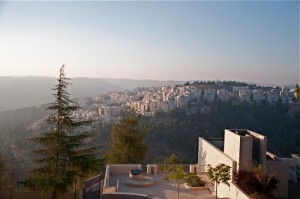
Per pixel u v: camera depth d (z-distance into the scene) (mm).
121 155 36969
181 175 20734
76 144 16766
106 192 20344
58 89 16406
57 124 16438
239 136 20562
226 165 20750
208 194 22062
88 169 16453
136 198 19625
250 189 18984
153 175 26359
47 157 16406
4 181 29219
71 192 19406
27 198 21375
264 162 20922
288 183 21750
